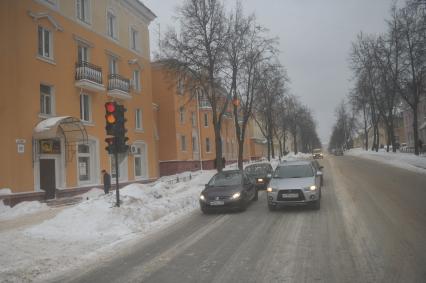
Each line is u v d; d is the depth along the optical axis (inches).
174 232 417.1
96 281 257.9
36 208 660.7
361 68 1668.3
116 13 1111.6
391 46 1449.3
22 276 274.5
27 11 771.4
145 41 1277.1
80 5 964.6
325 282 229.9
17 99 733.3
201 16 1023.0
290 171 558.6
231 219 482.3
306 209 515.2
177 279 251.3
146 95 1261.1
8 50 724.7
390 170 1141.1
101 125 1001.5
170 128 1546.5
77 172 898.7
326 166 1581.0
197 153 1715.1
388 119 2191.2
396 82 1496.1
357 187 743.1
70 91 889.5
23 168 736.3
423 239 318.3
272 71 1171.9
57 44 856.3
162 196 739.4
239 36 1063.0
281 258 285.3
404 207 479.8
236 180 584.4
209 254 310.2
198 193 760.3
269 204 520.1
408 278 229.9
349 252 291.7
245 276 248.4
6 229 477.7
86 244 370.9
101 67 1019.3
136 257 315.6
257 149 2908.5
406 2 912.3
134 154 1162.6
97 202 515.2
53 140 823.7
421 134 2490.2
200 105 1775.3
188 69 1031.6
